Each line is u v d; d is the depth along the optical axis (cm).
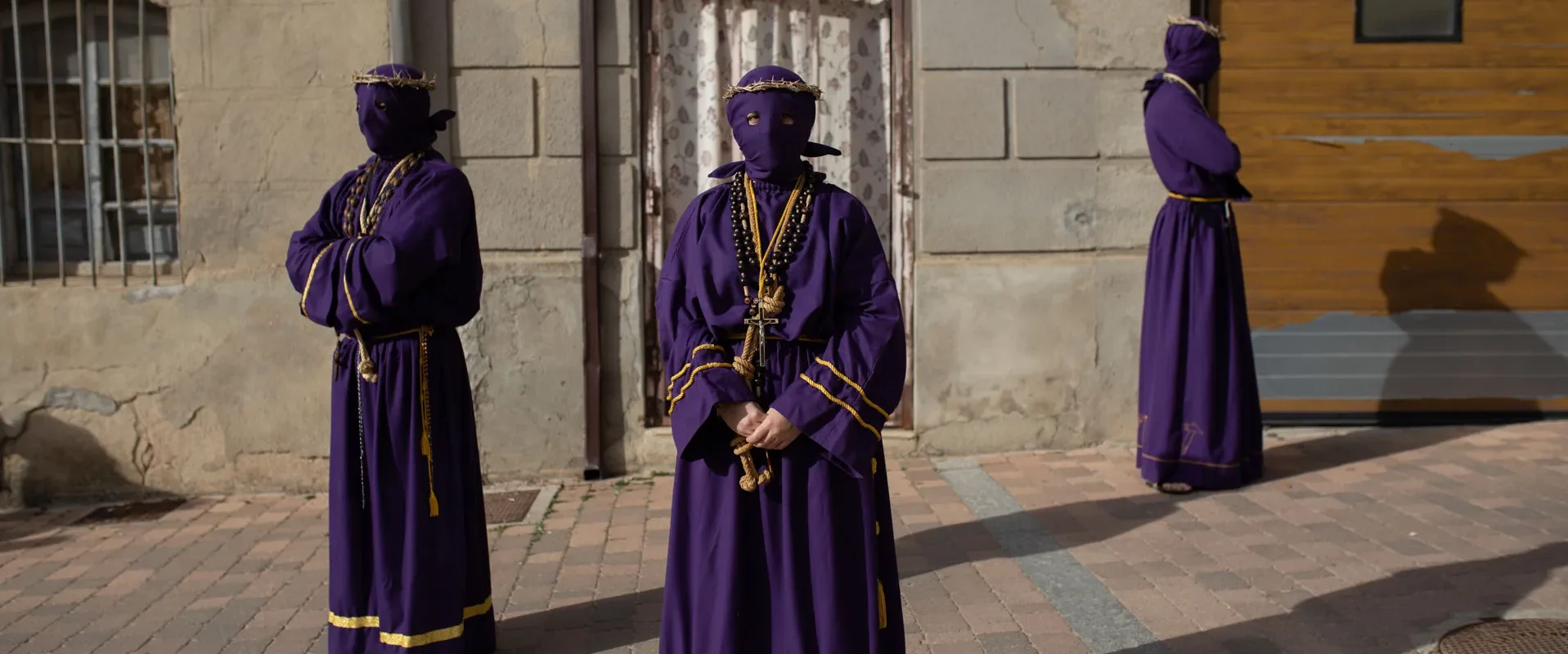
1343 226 588
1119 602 379
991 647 347
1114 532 450
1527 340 593
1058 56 559
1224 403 495
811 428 241
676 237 267
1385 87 582
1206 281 491
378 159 333
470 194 331
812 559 248
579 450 555
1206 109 584
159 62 545
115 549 470
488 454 554
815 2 561
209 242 536
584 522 487
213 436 543
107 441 540
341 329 316
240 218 536
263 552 462
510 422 552
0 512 532
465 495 340
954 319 565
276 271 538
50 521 514
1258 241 590
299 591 416
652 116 555
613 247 554
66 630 381
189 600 408
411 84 320
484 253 548
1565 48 582
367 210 322
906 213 567
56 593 420
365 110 318
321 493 548
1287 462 539
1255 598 378
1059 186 564
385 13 531
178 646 367
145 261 553
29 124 546
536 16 539
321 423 544
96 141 545
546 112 543
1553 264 590
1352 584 386
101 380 537
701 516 253
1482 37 580
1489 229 589
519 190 545
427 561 321
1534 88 583
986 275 563
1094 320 570
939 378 568
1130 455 564
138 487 544
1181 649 341
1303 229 589
